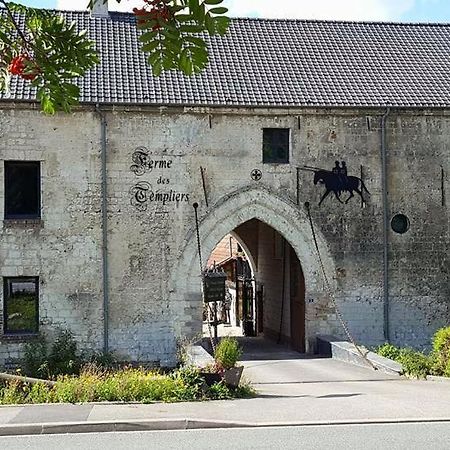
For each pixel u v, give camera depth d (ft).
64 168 74.43
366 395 50.52
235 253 125.59
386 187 79.10
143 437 38.68
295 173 77.92
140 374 56.75
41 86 16.57
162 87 77.20
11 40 16.30
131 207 75.10
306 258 77.82
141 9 13.85
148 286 74.84
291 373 63.82
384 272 78.48
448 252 79.87
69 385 49.29
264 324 102.83
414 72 85.40
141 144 75.56
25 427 39.91
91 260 74.28
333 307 77.92
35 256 73.46
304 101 77.82
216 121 76.79
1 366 71.82
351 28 92.27
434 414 43.29
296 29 90.33
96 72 77.41
